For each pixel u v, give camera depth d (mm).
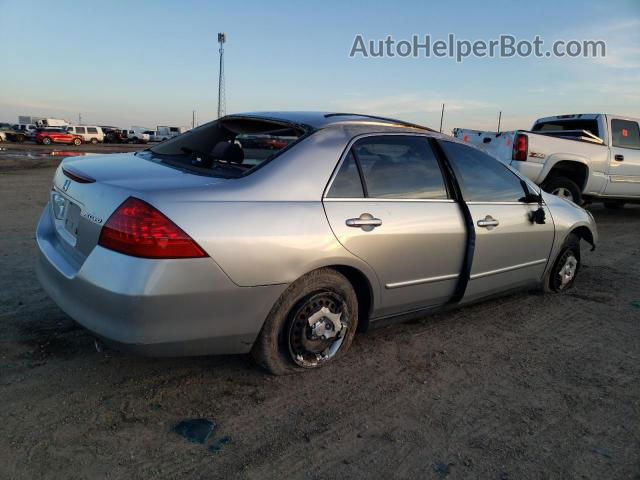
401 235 3227
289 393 2914
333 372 3184
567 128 9852
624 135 9367
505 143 8430
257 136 3482
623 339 3963
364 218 3035
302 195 2857
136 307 2373
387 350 3537
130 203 2443
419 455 2447
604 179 9039
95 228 2555
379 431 2613
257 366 3088
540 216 4215
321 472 2293
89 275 2484
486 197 3922
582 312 4512
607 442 2627
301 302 2930
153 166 3111
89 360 3146
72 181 2951
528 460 2453
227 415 2674
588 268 6043
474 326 4074
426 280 3494
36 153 26594
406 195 3369
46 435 2424
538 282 4652
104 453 2328
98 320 2475
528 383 3195
